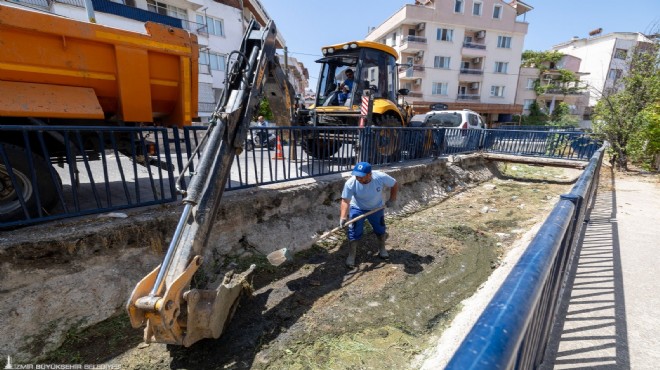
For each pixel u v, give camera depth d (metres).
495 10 27.80
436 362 2.39
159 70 3.44
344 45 6.94
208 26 20.88
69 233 2.78
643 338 2.21
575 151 9.70
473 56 28.66
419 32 27.59
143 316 2.07
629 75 10.27
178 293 2.17
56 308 2.66
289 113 5.03
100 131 2.98
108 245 2.98
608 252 3.72
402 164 7.16
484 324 0.72
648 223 4.85
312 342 2.78
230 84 3.38
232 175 5.73
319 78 8.10
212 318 2.43
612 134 10.28
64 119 3.24
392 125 7.34
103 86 3.17
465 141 9.97
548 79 33.22
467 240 5.04
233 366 2.52
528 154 10.47
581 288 2.90
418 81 28.02
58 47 2.79
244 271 3.75
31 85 2.75
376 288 3.63
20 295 2.53
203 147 2.91
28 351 2.46
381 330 2.95
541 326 1.55
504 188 8.95
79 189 4.63
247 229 4.12
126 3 17.14
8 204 2.85
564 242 1.86
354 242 4.07
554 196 7.93
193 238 2.42
